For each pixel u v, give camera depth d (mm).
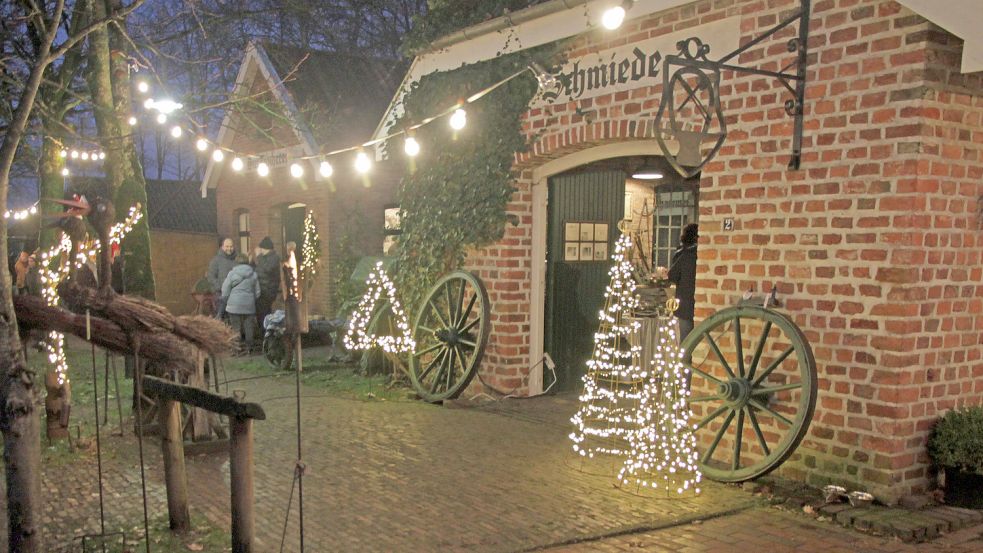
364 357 10258
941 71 4930
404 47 9305
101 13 7949
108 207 4156
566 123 7645
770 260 5727
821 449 5426
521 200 8586
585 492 5504
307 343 13281
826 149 5367
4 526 4441
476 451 6562
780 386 5449
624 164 9977
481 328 8141
